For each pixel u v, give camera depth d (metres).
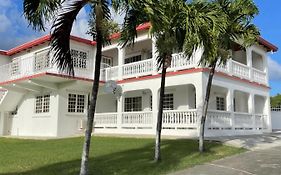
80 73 21.69
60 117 21.25
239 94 25.06
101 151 13.38
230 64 20.78
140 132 19.83
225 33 12.04
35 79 20.59
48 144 16.64
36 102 23.17
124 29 10.38
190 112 17.89
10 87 23.16
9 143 17.73
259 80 24.33
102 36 8.66
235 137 17.83
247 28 13.05
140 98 23.83
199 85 17.98
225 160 11.86
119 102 21.56
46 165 10.84
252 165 10.88
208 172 9.98
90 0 8.52
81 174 8.48
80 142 16.80
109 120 21.70
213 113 18.31
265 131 24.06
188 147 13.88
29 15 8.26
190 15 9.77
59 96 21.36
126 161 11.24
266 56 25.77
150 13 8.30
